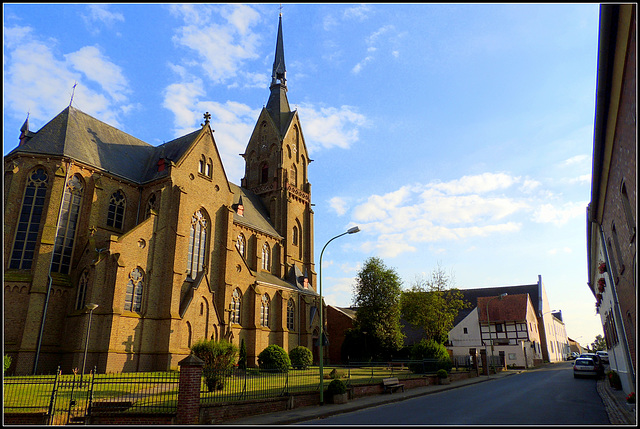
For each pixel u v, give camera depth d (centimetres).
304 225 7000
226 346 2848
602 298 2750
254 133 7350
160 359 3575
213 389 2097
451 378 3809
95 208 3872
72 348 3278
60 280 3488
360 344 6162
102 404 1828
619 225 1434
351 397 2422
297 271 6425
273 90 7581
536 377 4225
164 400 1975
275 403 1939
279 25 8000
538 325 8506
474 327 7100
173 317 3703
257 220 6094
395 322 6138
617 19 881
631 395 1797
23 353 3122
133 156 4644
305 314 5919
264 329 5159
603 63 1021
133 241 3694
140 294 3684
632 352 1686
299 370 4012
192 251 4322
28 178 3619
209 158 4722
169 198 4119
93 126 4381
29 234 3494
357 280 6462
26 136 4141
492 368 5122
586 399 2259
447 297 6606
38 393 2091
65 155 3712
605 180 1494
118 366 3300
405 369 4866
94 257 3519
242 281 4988
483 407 1969
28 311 3222
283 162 6838
